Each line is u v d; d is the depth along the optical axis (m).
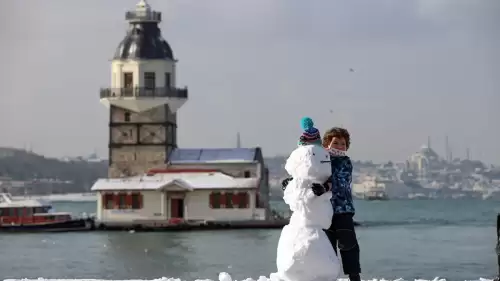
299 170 20.28
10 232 131.62
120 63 141.75
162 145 140.75
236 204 135.50
